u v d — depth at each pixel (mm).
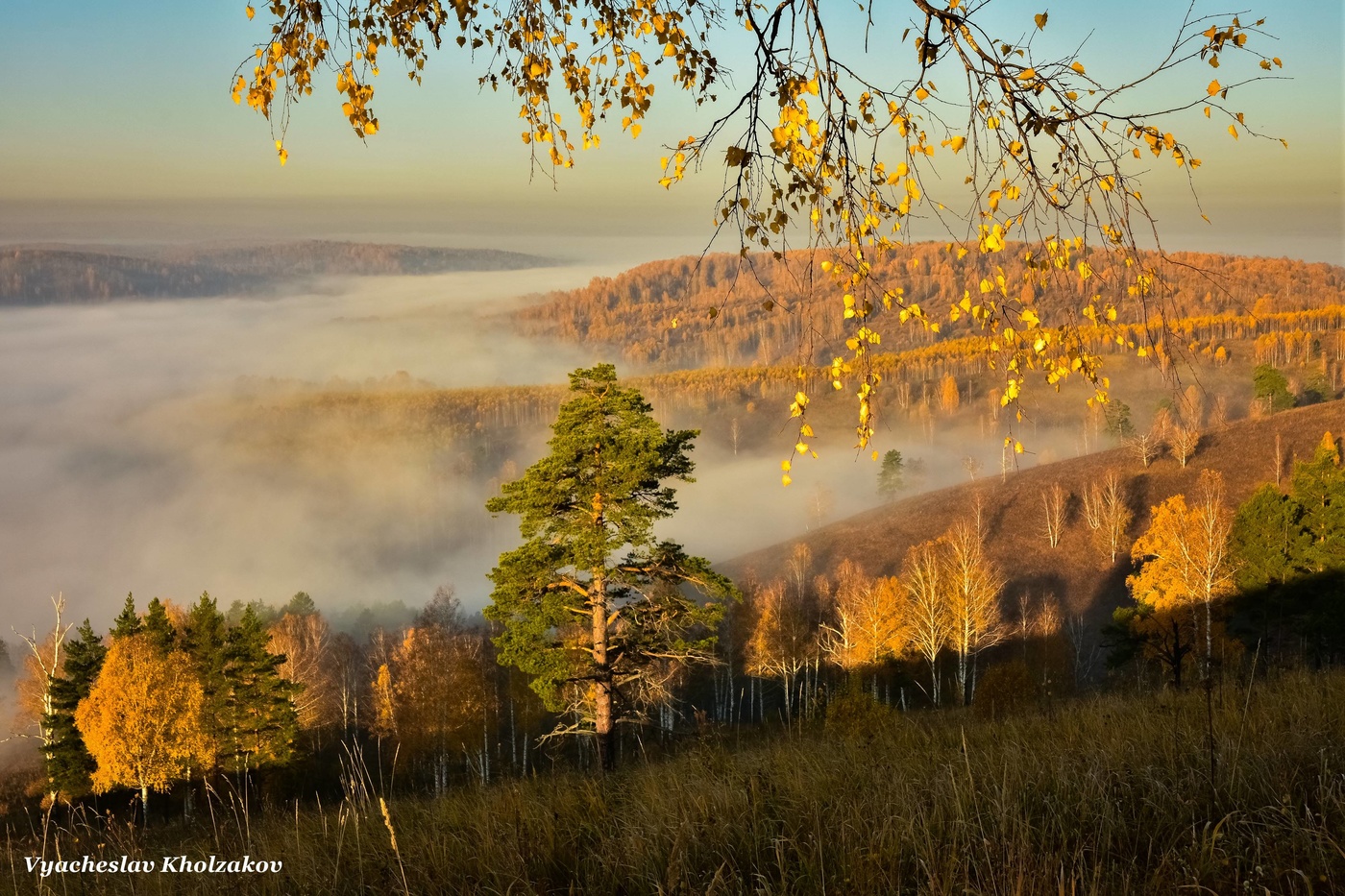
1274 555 26094
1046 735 6402
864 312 2652
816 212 2662
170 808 25922
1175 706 6254
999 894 3275
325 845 5398
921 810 4141
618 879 4246
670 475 16625
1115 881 3410
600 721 16406
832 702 14703
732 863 4066
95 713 24000
